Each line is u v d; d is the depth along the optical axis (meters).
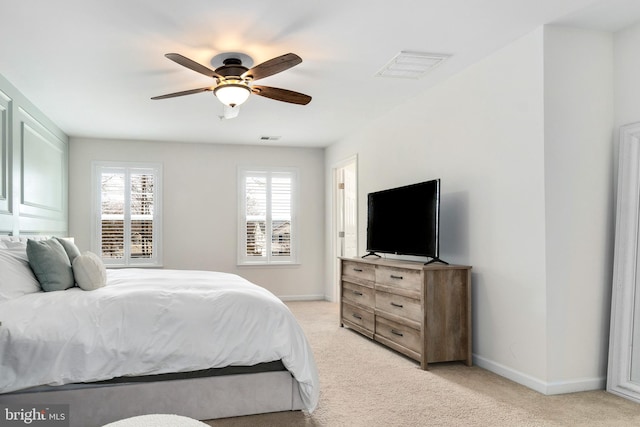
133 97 4.55
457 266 3.66
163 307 2.58
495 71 3.51
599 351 3.14
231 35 3.16
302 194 7.24
